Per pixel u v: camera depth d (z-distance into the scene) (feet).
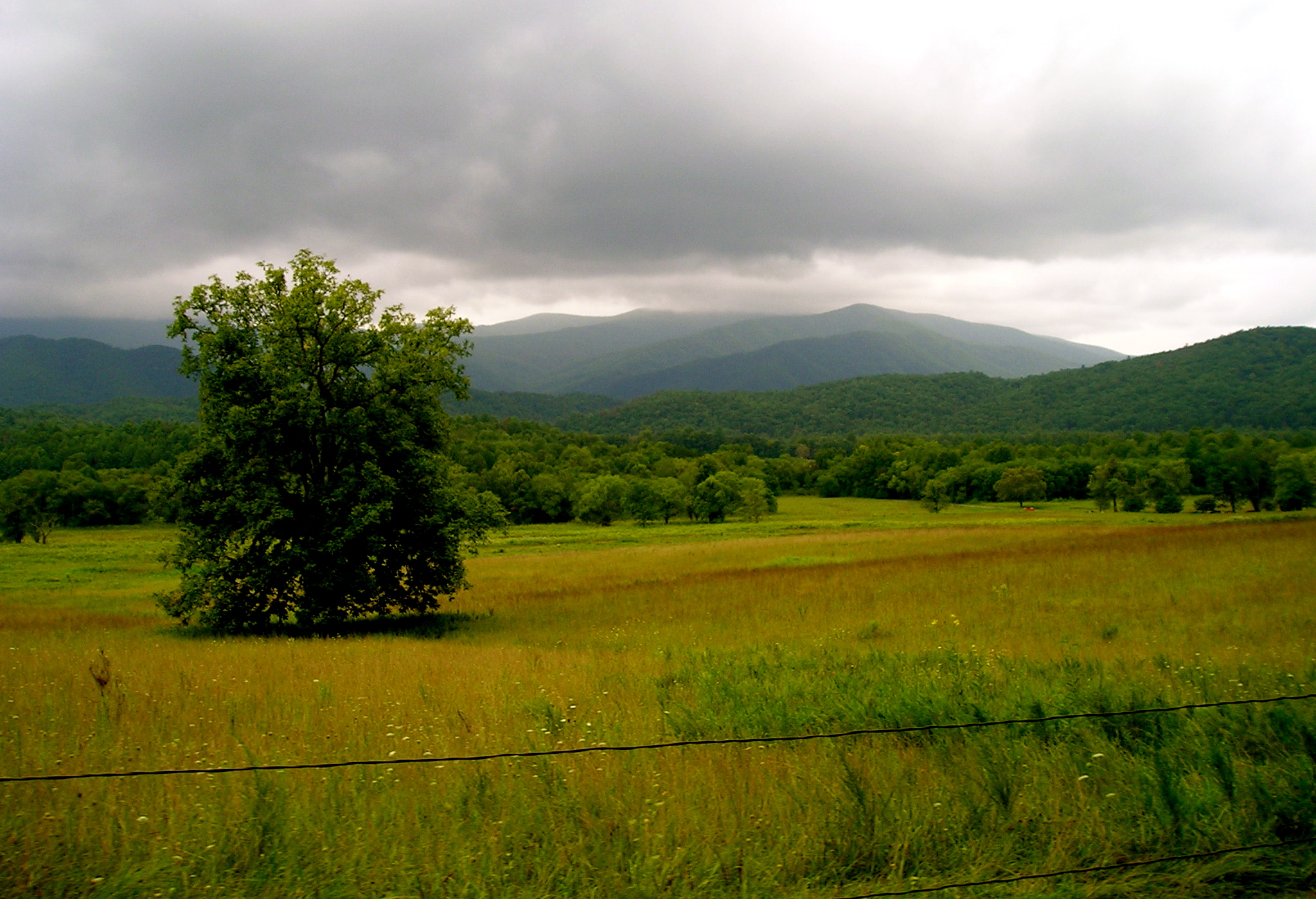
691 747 21.76
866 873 15.67
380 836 16.55
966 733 21.91
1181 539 102.89
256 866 15.70
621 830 16.67
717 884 15.08
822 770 19.30
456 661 42.93
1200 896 15.01
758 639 49.03
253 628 78.79
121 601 117.19
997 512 340.18
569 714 27.68
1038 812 17.49
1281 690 25.77
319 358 78.23
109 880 14.98
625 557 157.89
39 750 22.41
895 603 63.26
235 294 76.59
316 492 75.87
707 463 408.05
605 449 588.09
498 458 435.53
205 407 76.23
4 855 15.51
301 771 19.94
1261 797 17.85
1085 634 44.34
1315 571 65.72
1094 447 472.03
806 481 549.95
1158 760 19.79
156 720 26.84
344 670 39.19
